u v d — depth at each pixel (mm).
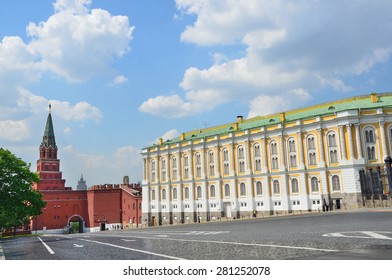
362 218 31969
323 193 66875
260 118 90938
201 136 93312
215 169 86188
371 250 11891
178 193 94062
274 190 74750
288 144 73375
